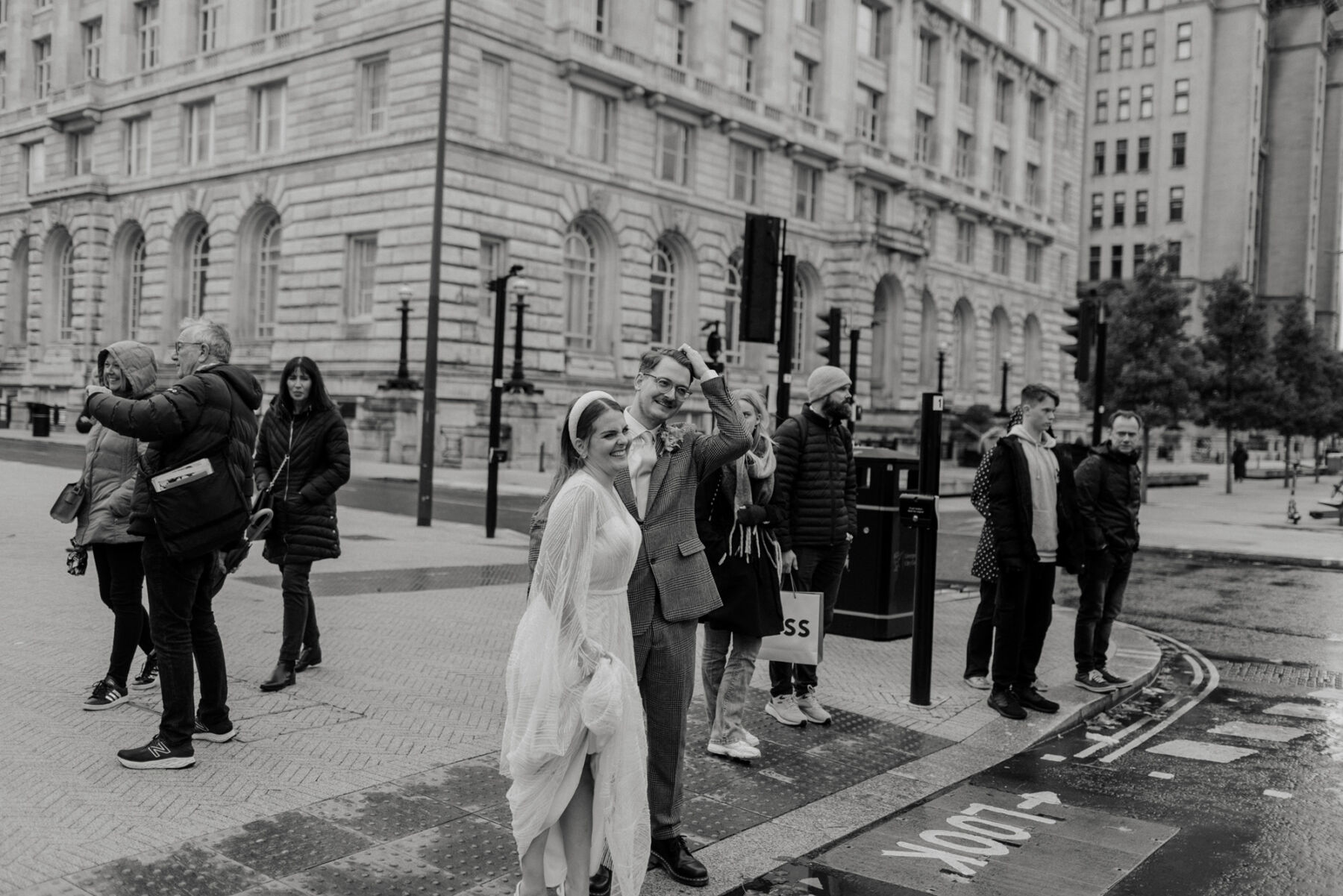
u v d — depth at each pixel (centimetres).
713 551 613
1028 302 6638
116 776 546
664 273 4406
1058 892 485
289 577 731
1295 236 9794
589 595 427
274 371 3938
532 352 3778
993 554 817
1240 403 3922
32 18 5216
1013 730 741
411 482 2839
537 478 3073
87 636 832
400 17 3588
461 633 918
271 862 459
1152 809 600
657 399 518
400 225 3588
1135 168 9075
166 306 4412
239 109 4131
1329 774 674
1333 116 10550
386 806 526
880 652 974
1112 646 1048
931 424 786
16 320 5238
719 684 653
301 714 666
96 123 4744
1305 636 1174
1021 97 6438
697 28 4347
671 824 486
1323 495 4031
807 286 5041
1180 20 8881
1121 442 873
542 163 3778
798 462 734
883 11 5378
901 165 5372
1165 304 3512
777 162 4731
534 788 407
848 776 632
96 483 667
